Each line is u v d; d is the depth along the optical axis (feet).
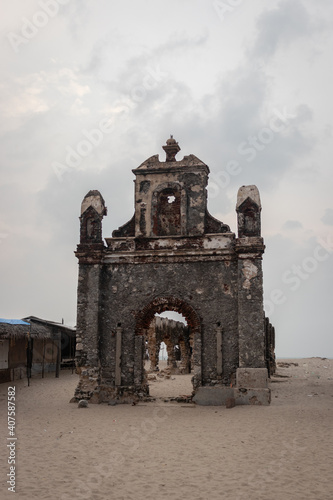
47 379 95.35
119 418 52.19
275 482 29.91
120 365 63.87
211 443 40.24
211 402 59.93
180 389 81.20
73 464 34.04
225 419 50.60
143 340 64.49
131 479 30.86
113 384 63.57
